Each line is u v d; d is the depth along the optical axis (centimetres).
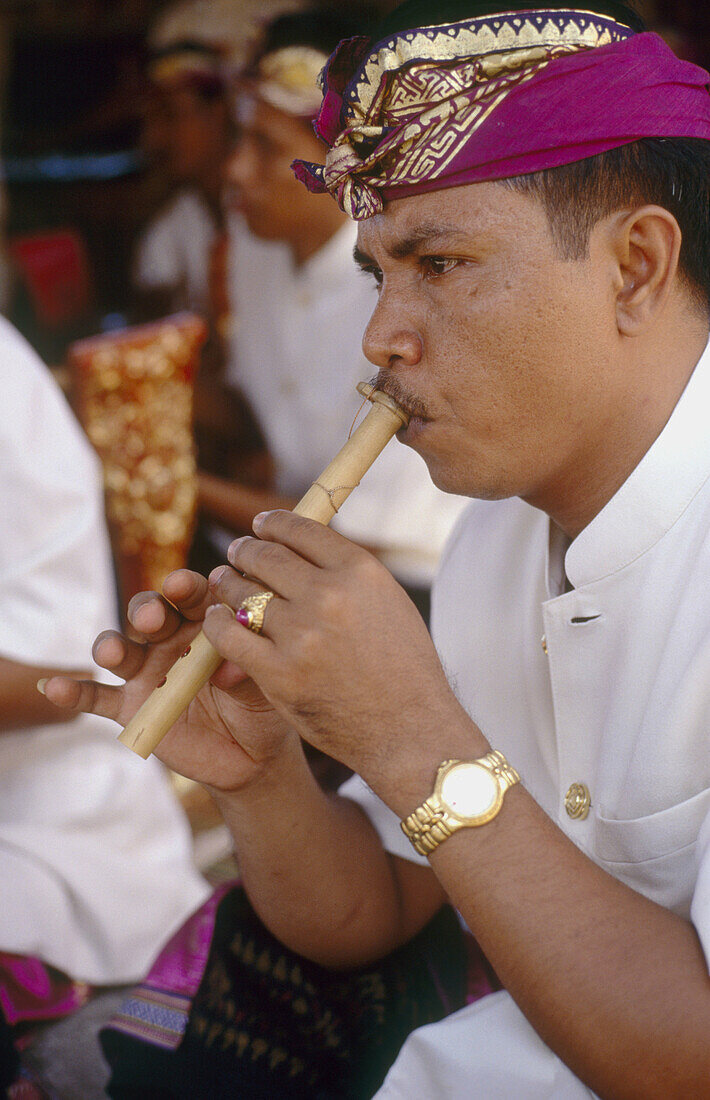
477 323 116
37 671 192
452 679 155
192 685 123
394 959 153
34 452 195
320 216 322
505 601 150
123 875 213
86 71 788
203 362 365
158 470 269
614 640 130
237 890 156
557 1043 105
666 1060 100
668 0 450
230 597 114
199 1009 145
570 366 118
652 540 125
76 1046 198
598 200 115
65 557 195
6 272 583
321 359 334
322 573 110
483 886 108
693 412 124
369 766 112
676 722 116
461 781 109
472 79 113
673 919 107
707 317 125
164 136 450
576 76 113
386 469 287
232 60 421
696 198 120
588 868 109
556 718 136
